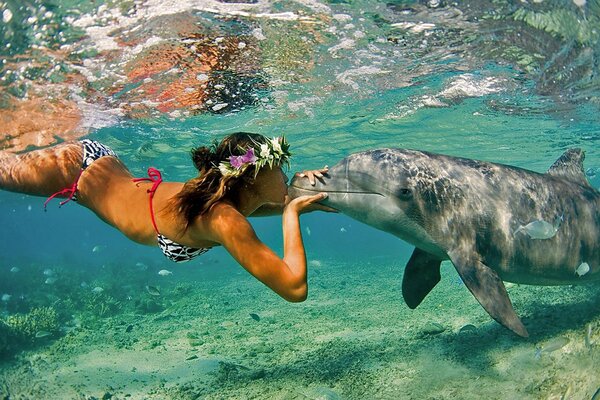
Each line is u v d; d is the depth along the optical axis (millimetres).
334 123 15070
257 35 7797
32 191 3471
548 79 10406
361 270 24156
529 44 8367
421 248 6465
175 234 2801
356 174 5668
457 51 8719
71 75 9000
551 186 6879
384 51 8680
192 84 10219
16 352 10383
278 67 9383
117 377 8094
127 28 7172
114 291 18531
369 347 7566
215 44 8086
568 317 7094
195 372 7844
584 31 7703
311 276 22000
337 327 9836
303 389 6219
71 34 7180
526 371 5738
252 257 2369
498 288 5754
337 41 8172
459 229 6102
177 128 14547
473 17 7262
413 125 15523
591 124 15352
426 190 5988
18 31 6898
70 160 3426
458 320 8945
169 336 10797
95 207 3391
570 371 5430
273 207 3469
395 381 6047
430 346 7098
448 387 5648
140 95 10750
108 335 11336
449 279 15500
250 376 6996
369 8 6941
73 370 8766
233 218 2453
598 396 3988
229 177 2566
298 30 7656
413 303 7020
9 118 11469
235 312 13508
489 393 5348
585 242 7000
